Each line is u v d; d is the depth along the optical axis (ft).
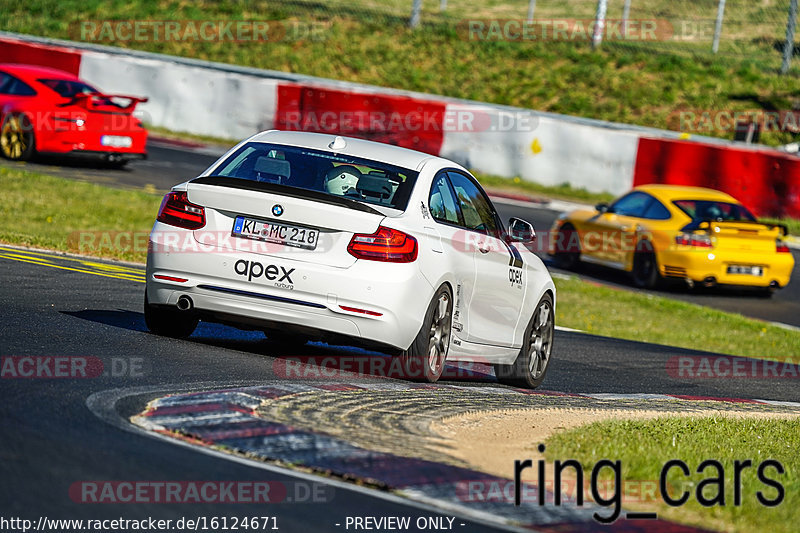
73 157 240.12
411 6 457.27
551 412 81.30
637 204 204.85
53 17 417.90
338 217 81.15
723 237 191.42
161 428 58.80
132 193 204.64
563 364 119.55
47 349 77.77
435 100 297.94
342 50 395.55
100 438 55.06
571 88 370.73
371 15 426.92
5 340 78.89
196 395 67.21
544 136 275.80
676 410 93.25
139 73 300.61
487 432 69.15
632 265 199.41
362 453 57.31
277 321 81.82
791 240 241.96
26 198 181.06
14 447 51.26
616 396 99.40
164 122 300.20
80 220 171.42
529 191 274.57
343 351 99.91
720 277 191.21
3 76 226.17
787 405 109.29
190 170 244.83
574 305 172.45
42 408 59.98
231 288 82.07
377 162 88.12
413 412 72.18
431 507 50.39
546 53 394.73
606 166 271.28
